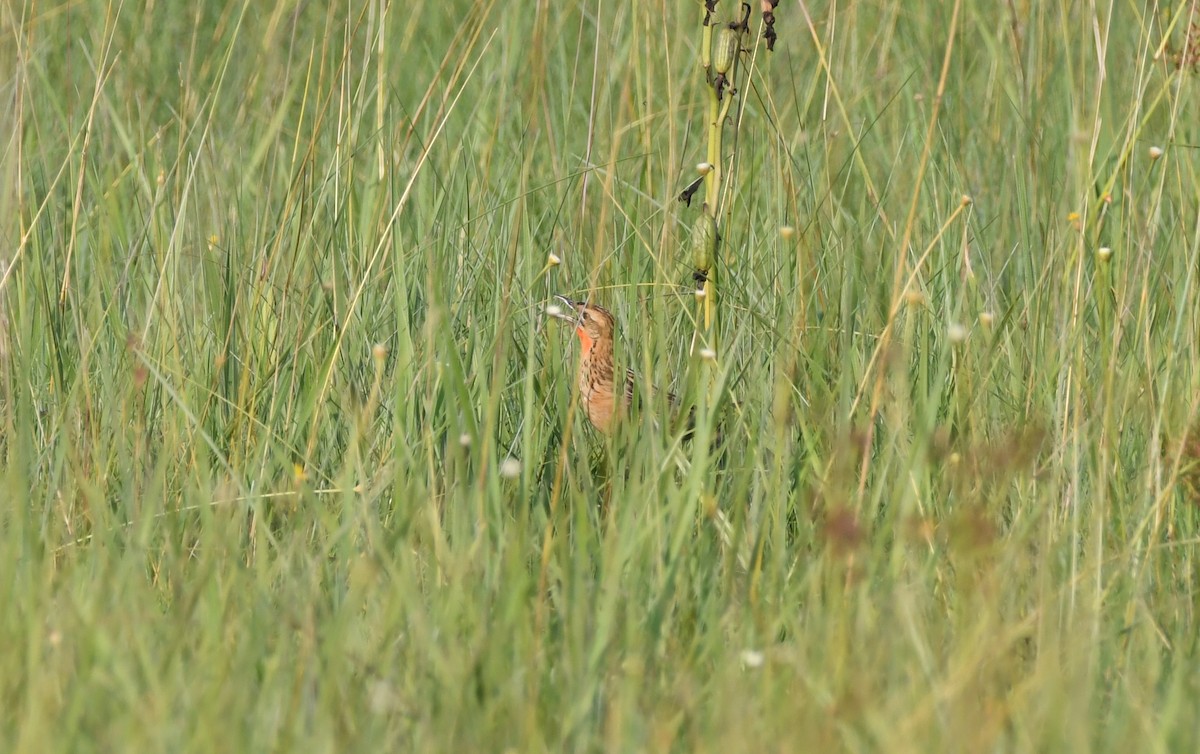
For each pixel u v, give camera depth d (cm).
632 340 1245
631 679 751
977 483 959
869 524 940
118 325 1240
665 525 945
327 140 1568
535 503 1064
